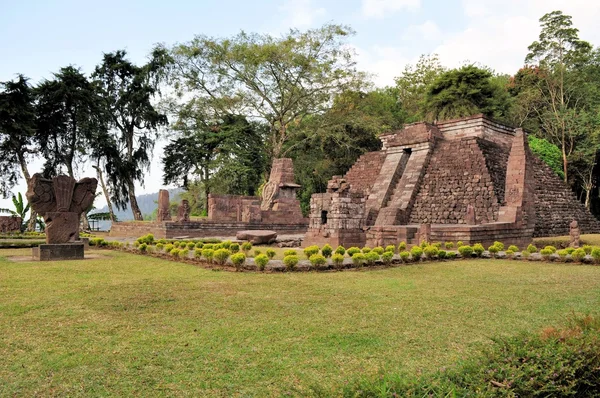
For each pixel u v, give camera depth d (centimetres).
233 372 561
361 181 3697
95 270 1335
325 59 4675
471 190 2866
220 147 4588
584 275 1318
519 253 1844
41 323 751
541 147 3959
